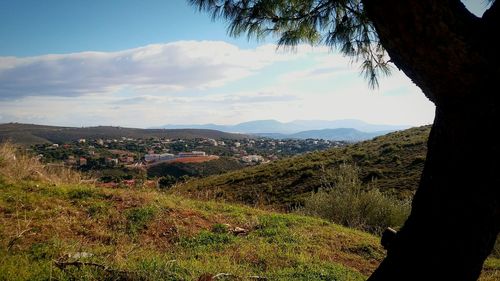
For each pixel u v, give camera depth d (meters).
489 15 2.25
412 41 2.15
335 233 8.32
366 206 11.91
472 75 2.19
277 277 5.30
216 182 30.33
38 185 8.02
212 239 6.85
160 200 8.43
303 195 21.22
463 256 2.38
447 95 2.34
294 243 7.15
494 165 2.30
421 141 29.11
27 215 6.43
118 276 4.48
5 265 4.47
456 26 2.08
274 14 4.31
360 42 4.34
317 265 6.04
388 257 2.71
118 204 7.71
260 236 7.46
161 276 4.63
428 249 2.47
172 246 6.41
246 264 5.83
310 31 4.47
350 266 6.64
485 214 2.34
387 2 2.09
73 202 7.50
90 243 5.88
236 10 4.21
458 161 2.39
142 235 6.66
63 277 4.38
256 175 29.50
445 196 2.43
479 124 2.30
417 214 2.60
